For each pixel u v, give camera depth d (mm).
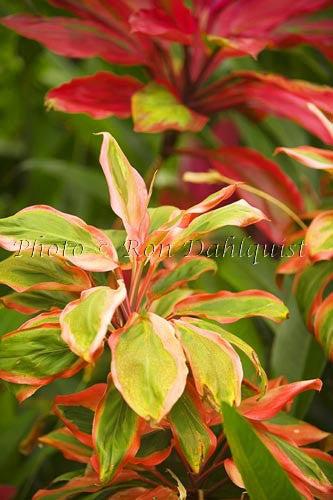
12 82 2877
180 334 1414
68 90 1983
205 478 1580
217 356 1397
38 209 1495
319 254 1634
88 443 1561
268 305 1530
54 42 2066
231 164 2018
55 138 2953
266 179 1991
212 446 1415
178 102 1950
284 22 2109
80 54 2066
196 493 1590
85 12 2092
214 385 1377
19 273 1528
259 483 1388
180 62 2139
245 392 1555
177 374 1339
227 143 2504
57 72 2945
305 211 2055
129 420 1396
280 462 1463
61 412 1581
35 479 2098
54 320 1465
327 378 2035
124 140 2525
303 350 1864
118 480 1569
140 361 1351
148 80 2316
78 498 1613
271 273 2047
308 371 1835
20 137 3062
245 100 2062
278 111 2059
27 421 2090
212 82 2355
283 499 1397
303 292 1778
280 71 2479
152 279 1628
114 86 2012
